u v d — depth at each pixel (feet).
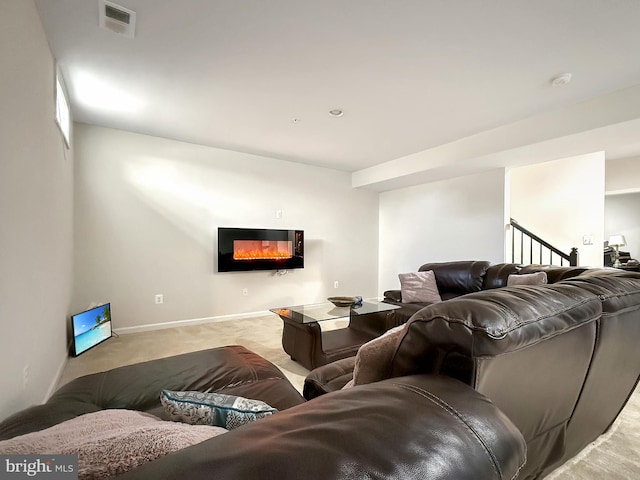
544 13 5.94
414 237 17.79
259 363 5.56
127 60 7.47
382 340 3.05
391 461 1.43
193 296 13.66
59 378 7.99
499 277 11.27
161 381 4.66
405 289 12.81
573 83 8.50
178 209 13.30
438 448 1.57
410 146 13.75
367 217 19.43
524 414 2.88
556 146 10.88
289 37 6.65
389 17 6.06
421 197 17.42
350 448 1.45
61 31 6.41
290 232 16.15
